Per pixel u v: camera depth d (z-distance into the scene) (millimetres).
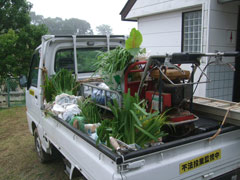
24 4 11562
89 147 2203
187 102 2867
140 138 2322
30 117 4625
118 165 1789
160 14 7078
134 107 2328
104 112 3262
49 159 4352
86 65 4316
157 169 1953
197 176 2229
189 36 6387
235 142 2508
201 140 2223
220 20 5707
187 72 2775
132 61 2812
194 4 5902
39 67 3992
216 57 2672
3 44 9750
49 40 3826
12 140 5836
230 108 2816
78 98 3396
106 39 4309
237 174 2564
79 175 2615
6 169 4379
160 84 2492
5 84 10125
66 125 2674
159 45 7281
